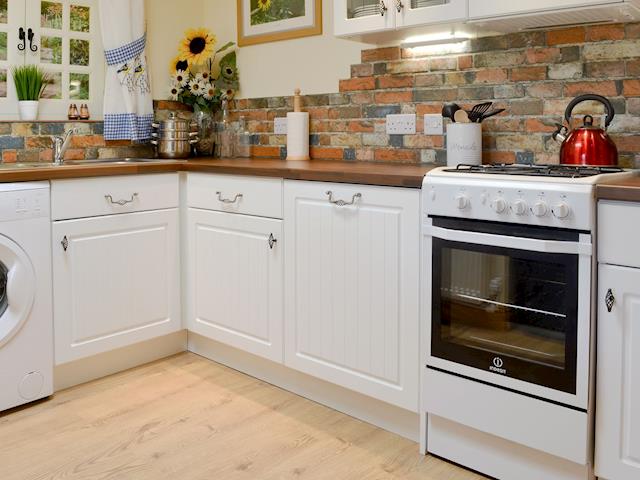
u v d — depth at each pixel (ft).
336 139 10.67
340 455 7.34
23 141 10.34
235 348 9.86
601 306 5.89
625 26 7.58
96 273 9.21
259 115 11.80
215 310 9.85
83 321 9.12
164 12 12.09
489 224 6.48
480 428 6.77
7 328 8.20
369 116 10.19
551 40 8.17
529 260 6.22
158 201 9.86
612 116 7.32
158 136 11.55
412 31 8.51
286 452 7.39
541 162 8.38
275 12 11.30
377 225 7.51
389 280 7.48
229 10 12.17
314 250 8.25
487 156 8.88
